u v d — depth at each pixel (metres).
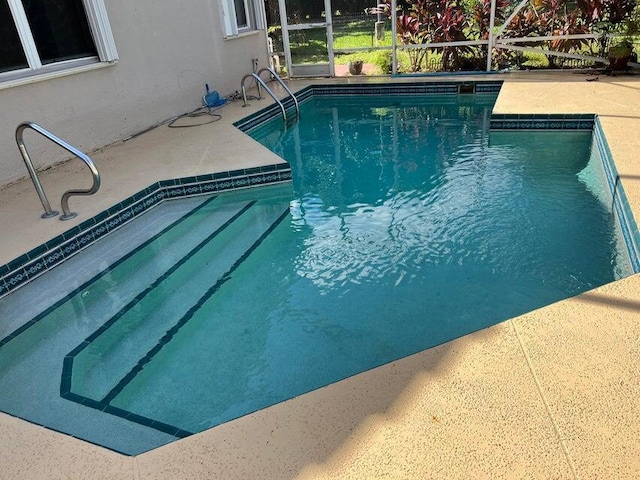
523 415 1.54
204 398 2.27
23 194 4.03
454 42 7.96
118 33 5.30
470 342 1.89
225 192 4.38
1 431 1.74
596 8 7.16
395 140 5.76
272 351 2.54
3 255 3.07
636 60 7.25
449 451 1.44
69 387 2.38
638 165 3.59
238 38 7.68
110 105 5.30
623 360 1.73
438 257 3.27
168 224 3.97
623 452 1.40
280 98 7.27
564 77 7.11
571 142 5.10
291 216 4.05
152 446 1.99
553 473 1.35
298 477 1.41
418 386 1.69
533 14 7.75
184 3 6.32
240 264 3.39
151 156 4.87
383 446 1.48
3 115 4.15
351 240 3.59
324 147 5.72
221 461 1.49
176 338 2.69
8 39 4.20
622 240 3.20
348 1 8.13
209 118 6.33
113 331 2.78
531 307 2.71
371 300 2.90
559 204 3.83
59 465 1.57
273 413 1.65
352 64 8.73
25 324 2.84
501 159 4.84
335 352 2.50
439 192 4.24
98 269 3.36
